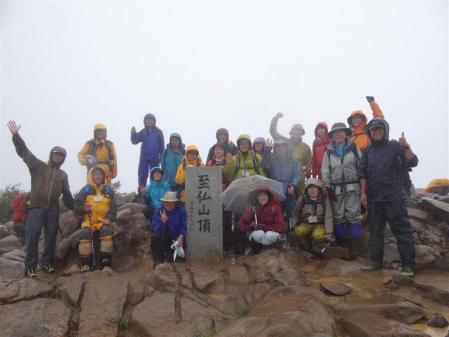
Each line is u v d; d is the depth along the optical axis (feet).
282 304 17.22
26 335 16.55
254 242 25.04
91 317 17.80
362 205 23.24
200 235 25.41
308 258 24.73
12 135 21.99
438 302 18.43
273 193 25.00
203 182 25.75
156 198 28.68
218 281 21.01
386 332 15.20
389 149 21.94
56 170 23.81
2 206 39.73
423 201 29.14
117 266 24.00
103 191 23.86
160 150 34.09
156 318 17.70
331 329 15.29
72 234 25.79
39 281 20.56
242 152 28.12
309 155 29.94
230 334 14.47
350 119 28.12
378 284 20.16
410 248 21.18
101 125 31.12
